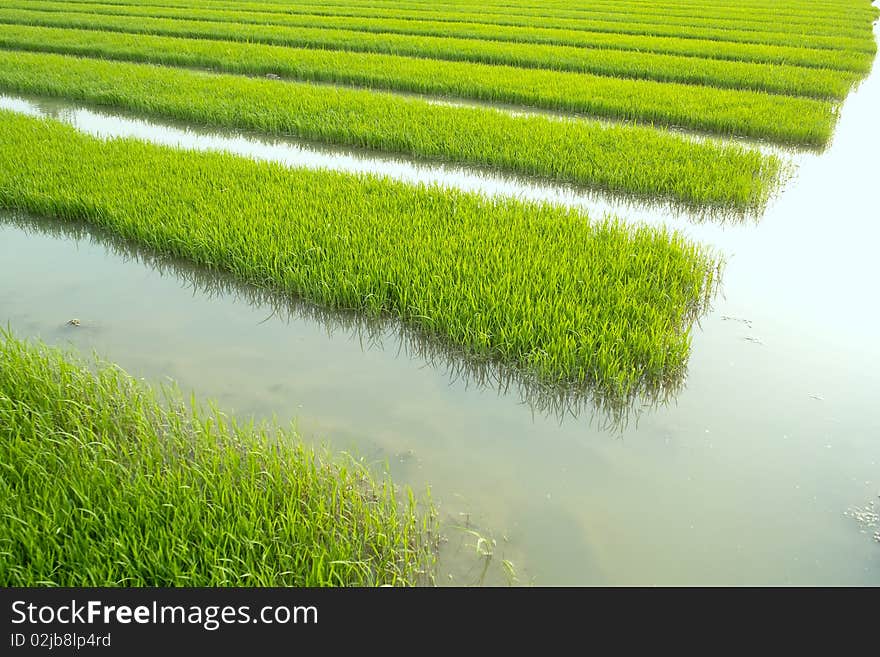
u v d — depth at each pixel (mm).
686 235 8234
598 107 13688
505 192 9586
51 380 4801
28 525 3414
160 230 7523
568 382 5199
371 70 16625
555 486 4207
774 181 9953
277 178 9062
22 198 8500
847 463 4422
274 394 5148
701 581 3516
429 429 4777
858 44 22297
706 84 16469
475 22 26609
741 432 4750
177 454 4246
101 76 15547
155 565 3344
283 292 6633
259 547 3539
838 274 7227
